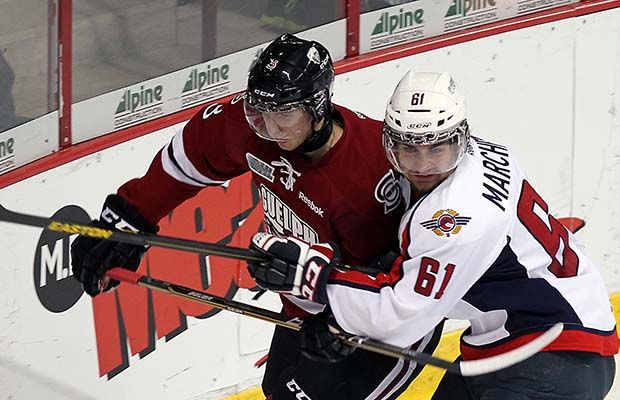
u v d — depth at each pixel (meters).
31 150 11.02
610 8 14.43
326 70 8.63
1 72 10.69
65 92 11.12
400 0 13.25
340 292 8.56
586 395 8.78
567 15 14.15
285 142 8.70
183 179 9.98
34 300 10.88
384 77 13.22
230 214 12.15
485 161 8.70
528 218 8.66
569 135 14.43
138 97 11.68
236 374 12.32
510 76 13.99
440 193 8.41
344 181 8.98
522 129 14.17
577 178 14.52
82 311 11.20
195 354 12.02
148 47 11.66
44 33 10.90
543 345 8.15
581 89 14.41
